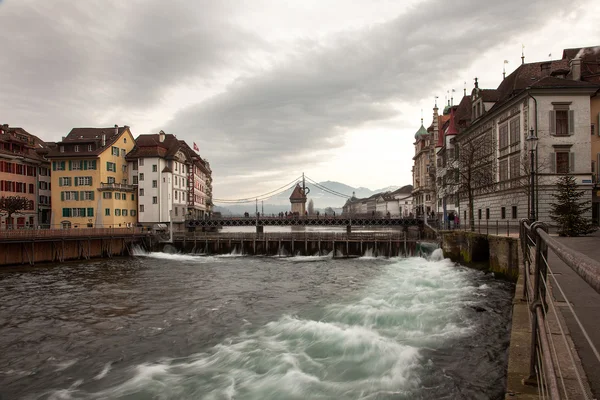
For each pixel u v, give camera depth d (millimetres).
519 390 4824
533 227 5184
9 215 58219
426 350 12508
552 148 36344
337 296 22984
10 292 26906
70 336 16750
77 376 12656
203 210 109062
